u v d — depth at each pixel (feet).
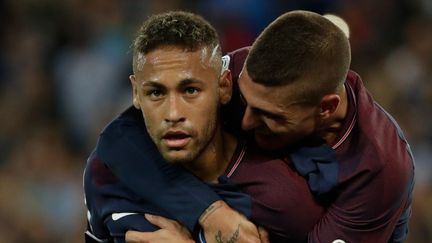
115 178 31.78
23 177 66.90
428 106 71.51
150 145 31.45
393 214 30.27
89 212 32.71
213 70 28.96
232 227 29.99
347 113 30.68
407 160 30.37
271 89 28.78
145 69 28.66
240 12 77.77
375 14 78.48
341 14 77.77
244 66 29.60
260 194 30.50
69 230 65.41
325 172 30.22
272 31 29.25
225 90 29.86
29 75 75.77
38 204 65.72
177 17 29.19
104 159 31.68
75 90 74.90
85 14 80.33
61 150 69.26
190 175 30.81
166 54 28.48
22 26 80.94
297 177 30.66
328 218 30.37
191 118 28.53
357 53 75.36
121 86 75.00
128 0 80.64
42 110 73.97
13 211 64.49
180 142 28.60
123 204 31.30
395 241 32.78
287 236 30.60
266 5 78.79
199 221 30.22
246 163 31.14
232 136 31.55
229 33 76.69
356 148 30.17
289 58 28.71
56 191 66.49
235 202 30.48
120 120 32.30
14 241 63.67
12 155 68.95
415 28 78.02
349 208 29.99
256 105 29.07
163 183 30.76
